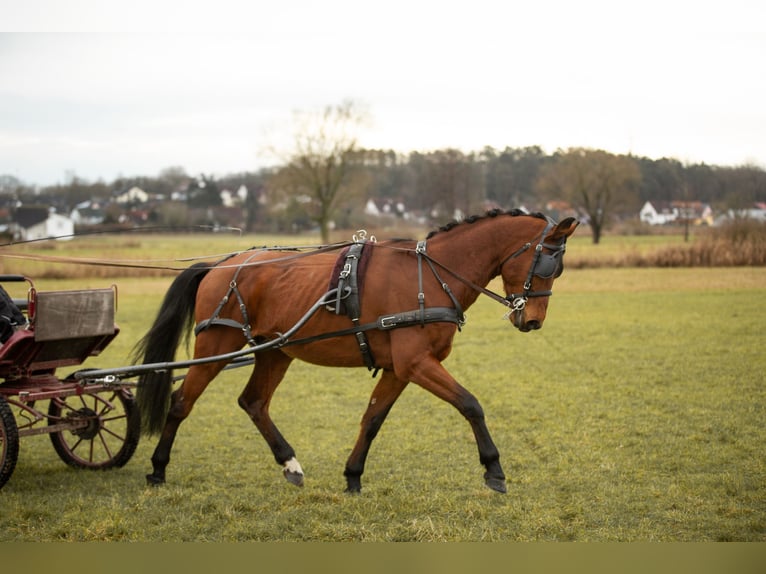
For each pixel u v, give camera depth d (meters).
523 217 6.52
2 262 33.84
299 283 6.72
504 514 5.91
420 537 5.45
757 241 31.30
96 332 6.99
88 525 5.76
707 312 19.97
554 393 10.80
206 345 7.00
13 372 6.79
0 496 6.48
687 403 9.97
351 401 10.78
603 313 20.42
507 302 6.50
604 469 7.09
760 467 7.11
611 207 55.69
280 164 58.44
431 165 63.09
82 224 72.69
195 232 61.91
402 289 6.29
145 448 8.35
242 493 6.57
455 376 12.34
